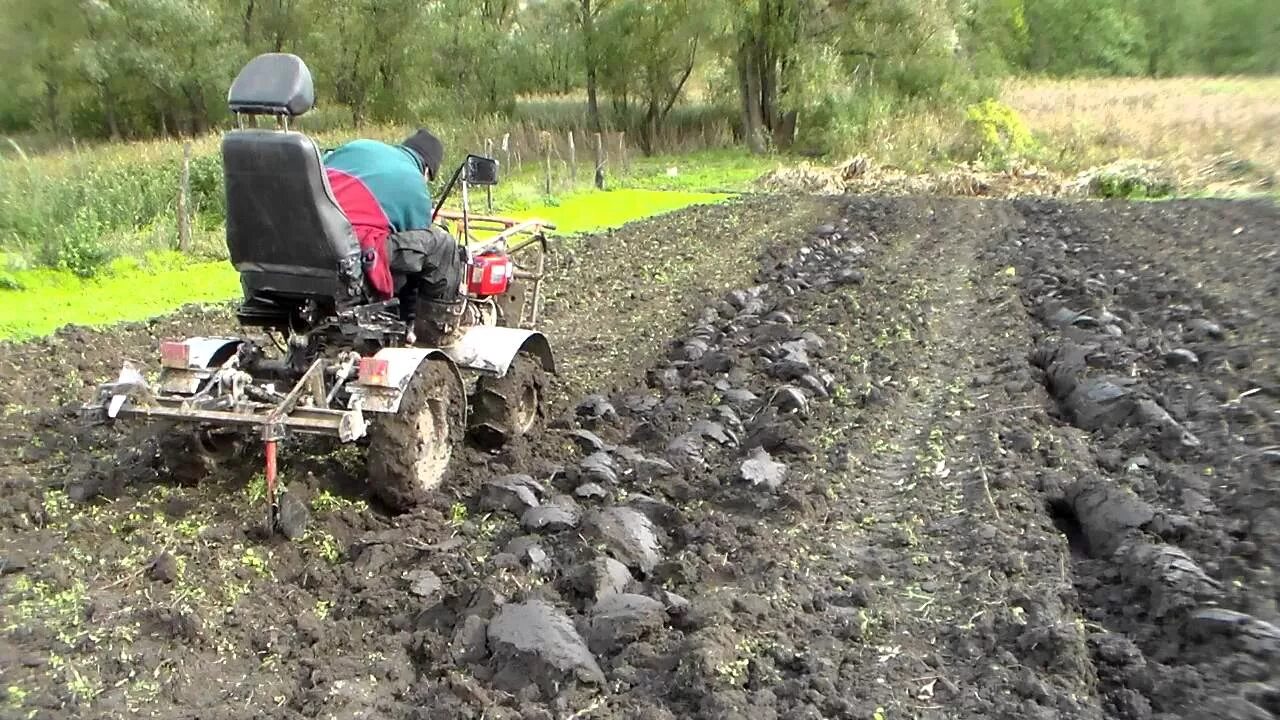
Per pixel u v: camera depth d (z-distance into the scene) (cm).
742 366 905
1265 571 502
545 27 3691
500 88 3691
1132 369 837
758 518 608
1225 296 1116
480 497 623
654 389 883
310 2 3638
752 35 3256
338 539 571
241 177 572
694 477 665
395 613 502
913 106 3145
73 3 3459
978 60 3616
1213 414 729
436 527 591
